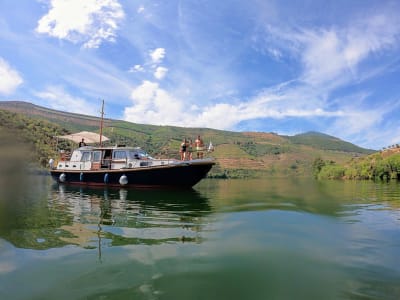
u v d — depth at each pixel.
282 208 9.74
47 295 3.61
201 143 18.98
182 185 18.59
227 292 3.65
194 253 5.07
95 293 3.64
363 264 4.52
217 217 8.27
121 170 18.81
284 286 3.80
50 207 10.37
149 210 9.79
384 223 7.29
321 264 4.52
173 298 3.48
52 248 5.40
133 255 4.99
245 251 5.12
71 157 21.88
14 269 4.39
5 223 7.51
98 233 6.51
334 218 7.92
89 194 15.01
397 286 3.79
